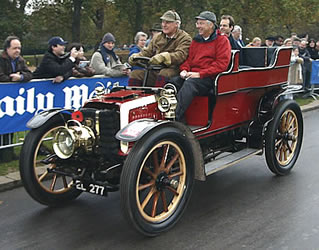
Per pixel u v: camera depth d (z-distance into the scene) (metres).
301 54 11.70
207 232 3.79
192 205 4.43
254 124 5.14
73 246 3.56
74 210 4.32
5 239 3.69
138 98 3.91
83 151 3.84
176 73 4.67
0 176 5.10
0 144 5.59
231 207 4.37
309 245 3.55
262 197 4.65
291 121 5.47
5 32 17.50
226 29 5.75
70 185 4.21
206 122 4.47
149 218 3.64
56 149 3.72
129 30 19.11
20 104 5.54
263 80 5.02
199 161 3.96
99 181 3.79
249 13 16.30
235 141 5.21
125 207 3.43
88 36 19.91
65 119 4.32
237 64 4.59
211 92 4.43
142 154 3.44
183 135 3.78
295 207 4.36
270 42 9.81
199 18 4.45
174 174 3.86
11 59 5.46
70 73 5.98
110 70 6.65
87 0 16.58
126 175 3.41
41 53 22.80
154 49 4.87
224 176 5.39
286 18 16.77
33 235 3.76
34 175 4.14
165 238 3.68
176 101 3.93
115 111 3.75
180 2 14.70
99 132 3.78
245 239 3.65
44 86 5.77
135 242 3.62
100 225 3.96
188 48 4.67
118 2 16.28
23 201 4.58
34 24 18.48
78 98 6.25
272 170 5.25
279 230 3.82
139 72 4.76
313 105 10.65
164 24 4.65
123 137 3.40
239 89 4.64
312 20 18.88
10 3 17.66
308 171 5.58
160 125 3.57
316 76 11.80
